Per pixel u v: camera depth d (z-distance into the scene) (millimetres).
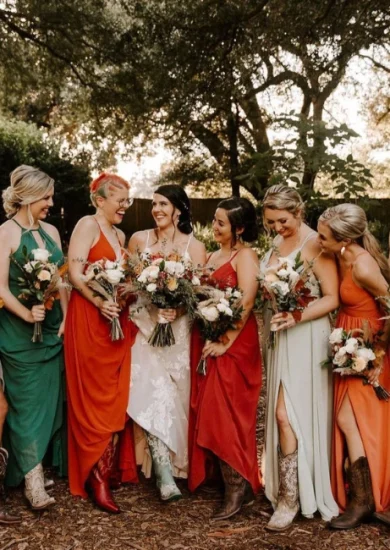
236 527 3346
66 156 20016
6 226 3594
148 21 15211
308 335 3445
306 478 3359
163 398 3719
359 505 3320
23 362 3572
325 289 3430
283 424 3396
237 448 3502
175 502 3650
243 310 3549
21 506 3570
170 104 17078
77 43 16219
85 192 19547
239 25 13680
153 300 3514
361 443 3324
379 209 16109
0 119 19281
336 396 3453
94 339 3615
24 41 16188
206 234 14195
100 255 3699
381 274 3373
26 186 3561
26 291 3393
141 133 23062
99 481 3576
